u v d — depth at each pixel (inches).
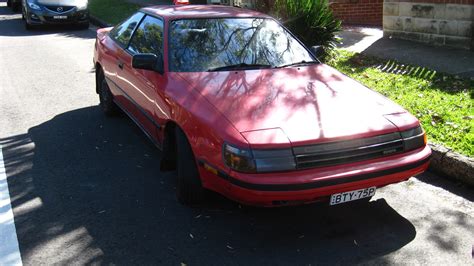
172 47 198.5
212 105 162.1
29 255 144.6
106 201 177.5
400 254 146.1
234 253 146.4
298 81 183.6
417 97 267.0
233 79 181.9
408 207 174.4
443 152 196.9
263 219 166.1
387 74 316.2
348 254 146.3
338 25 374.0
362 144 149.8
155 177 197.0
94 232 157.1
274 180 140.3
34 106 295.3
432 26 389.7
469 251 147.3
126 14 660.7
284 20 370.0
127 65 225.8
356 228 160.6
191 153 165.2
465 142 206.7
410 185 191.8
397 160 154.2
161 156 206.1
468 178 187.8
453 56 352.2
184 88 176.4
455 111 242.7
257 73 189.0
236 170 142.7
